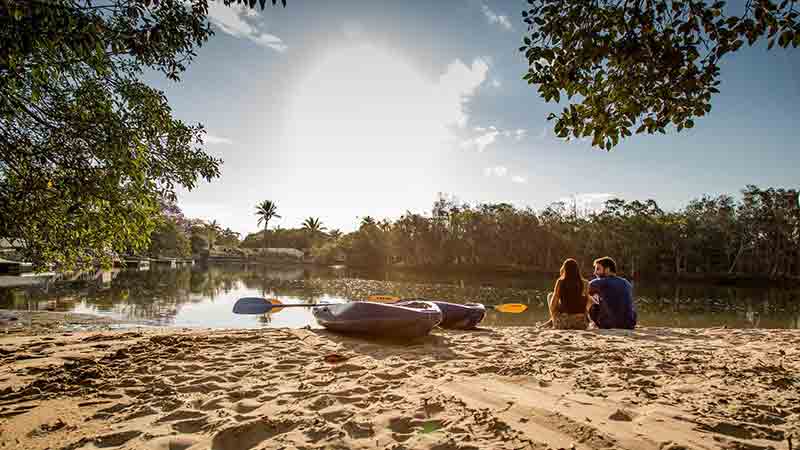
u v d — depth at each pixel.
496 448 2.01
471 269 59.31
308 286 23.53
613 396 2.85
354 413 2.57
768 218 48.56
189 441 2.18
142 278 25.30
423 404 2.71
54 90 4.57
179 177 5.86
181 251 52.28
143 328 7.66
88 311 10.63
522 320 10.91
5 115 4.28
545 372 3.62
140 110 5.34
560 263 57.31
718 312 15.66
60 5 2.97
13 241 5.05
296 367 3.89
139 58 4.07
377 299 7.88
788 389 3.04
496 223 59.56
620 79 3.53
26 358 4.16
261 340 5.31
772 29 2.89
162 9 3.87
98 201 4.91
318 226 113.75
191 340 5.18
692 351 4.71
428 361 4.16
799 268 50.81
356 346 5.01
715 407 2.58
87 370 3.65
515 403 2.69
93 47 3.30
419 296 19.23
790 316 14.58
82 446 2.12
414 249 66.94
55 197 4.76
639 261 50.84
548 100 3.59
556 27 3.38
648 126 3.62
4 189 4.57
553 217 57.59
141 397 2.95
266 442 2.15
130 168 4.86
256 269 51.78
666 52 3.13
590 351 4.68
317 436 2.21
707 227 51.34
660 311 15.72
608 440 2.07
